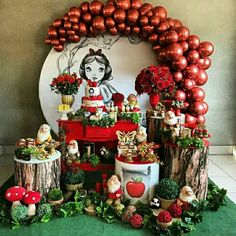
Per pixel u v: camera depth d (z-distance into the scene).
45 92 4.59
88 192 3.05
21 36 4.63
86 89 3.40
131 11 4.15
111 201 2.82
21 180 2.80
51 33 4.35
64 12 4.59
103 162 3.32
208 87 4.81
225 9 4.66
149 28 4.19
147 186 2.85
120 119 3.36
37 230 2.47
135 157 2.96
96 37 4.55
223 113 4.87
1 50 4.66
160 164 3.02
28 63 4.69
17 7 4.57
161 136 3.23
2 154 4.81
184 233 2.45
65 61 4.56
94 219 2.67
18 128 4.83
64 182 3.06
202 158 2.87
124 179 2.86
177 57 4.04
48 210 2.64
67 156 3.31
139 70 4.61
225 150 4.92
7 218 2.58
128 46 4.58
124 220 2.61
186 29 4.16
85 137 3.34
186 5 4.64
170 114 3.13
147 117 3.49
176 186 2.83
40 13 4.59
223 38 4.71
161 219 2.47
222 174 3.94
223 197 2.99
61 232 2.45
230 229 2.52
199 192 2.90
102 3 4.47
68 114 3.46
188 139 2.87
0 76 4.71
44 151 2.88
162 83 3.40
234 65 4.77
